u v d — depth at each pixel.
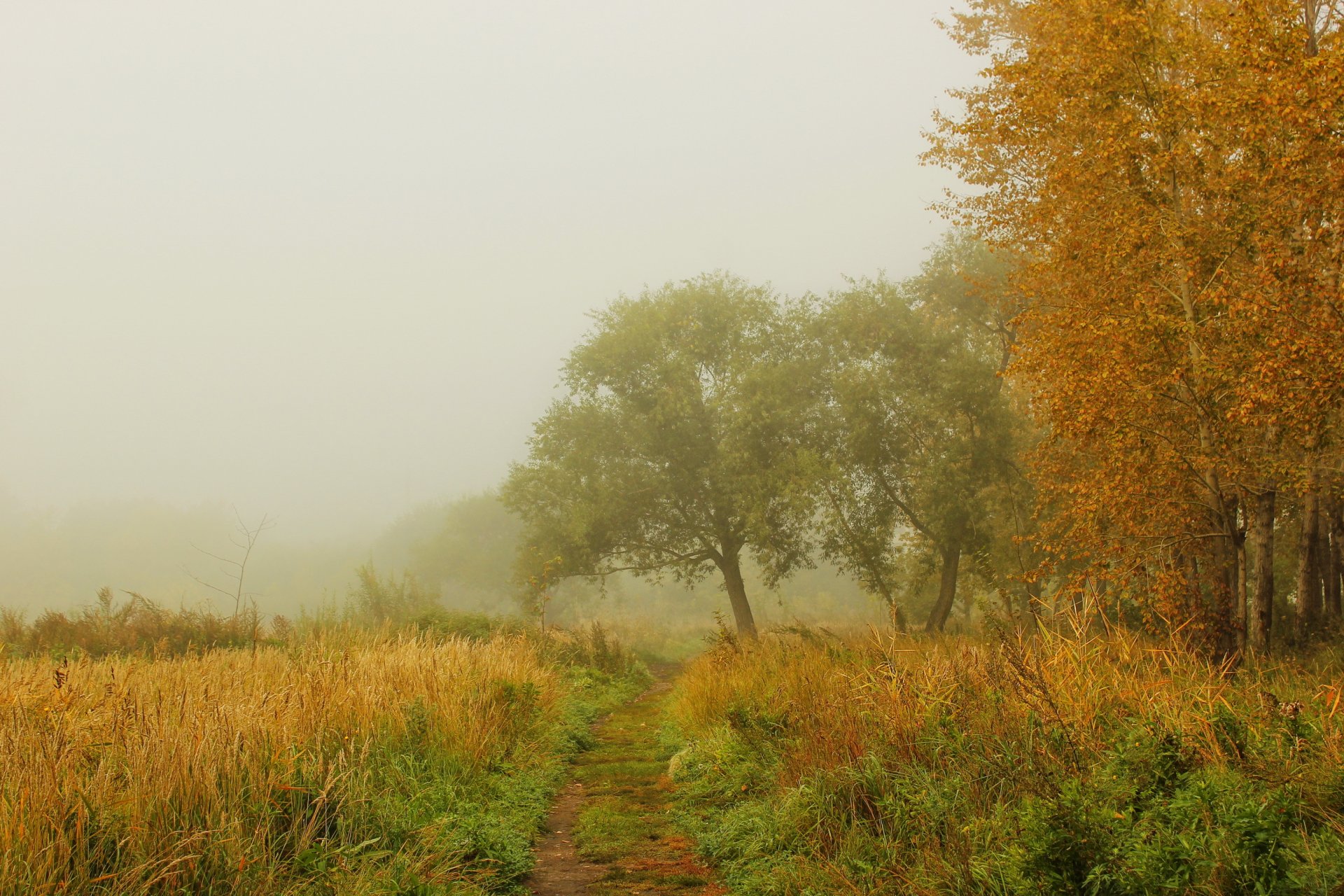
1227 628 11.12
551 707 11.23
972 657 7.63
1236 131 10.26
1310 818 4.29
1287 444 10.81
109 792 4.45
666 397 31.05
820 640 14.13
